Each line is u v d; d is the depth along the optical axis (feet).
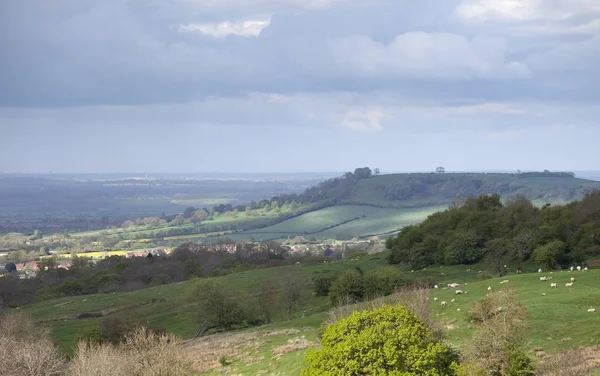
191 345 283.38
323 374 124.16
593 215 370.94
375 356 122.42
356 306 209.05
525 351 154.71
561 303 193.67
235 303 342.64
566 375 127.13
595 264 318.86
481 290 245.45
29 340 255.70
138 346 188.75
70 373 196.44
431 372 122.01
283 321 315.58
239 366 211.82
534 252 346.33
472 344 137.69
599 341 153.48
